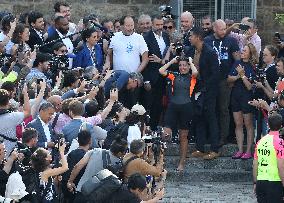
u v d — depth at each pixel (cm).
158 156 2625
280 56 3525
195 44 3397
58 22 3338
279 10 4119
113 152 2416
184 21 3569
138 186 2200
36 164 2208
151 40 3531
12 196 2120
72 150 2466
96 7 4066
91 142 2559
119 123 2723
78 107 2612
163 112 3562
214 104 3441
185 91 3378
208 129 3497
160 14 3775
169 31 3622
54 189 2294
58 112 2714
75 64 3381
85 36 3397
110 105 2716
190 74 3388
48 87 2812
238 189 3325
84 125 2566
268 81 3409
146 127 2922
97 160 2403
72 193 2430
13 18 3030
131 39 3506
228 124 3553
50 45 3231
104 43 3556
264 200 2661
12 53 2897
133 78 3322
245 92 3472
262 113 3422
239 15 4038
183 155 3441
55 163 2414
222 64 3497
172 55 3494
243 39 3591
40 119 2550
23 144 2317
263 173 2650
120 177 2397
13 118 2381
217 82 3422
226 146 3553
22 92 2614
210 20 3638
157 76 3528
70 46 3356
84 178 2405
